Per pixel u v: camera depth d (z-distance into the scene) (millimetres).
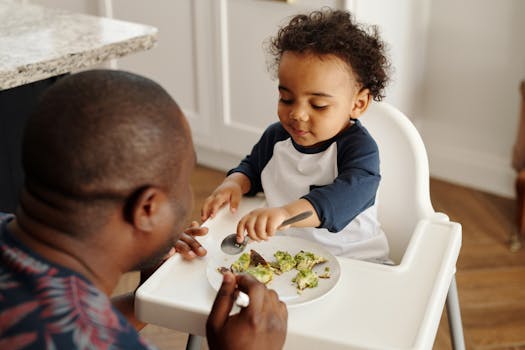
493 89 2797
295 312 1057
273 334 912
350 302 1084
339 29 1294
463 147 2941
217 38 2789
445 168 2994
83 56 1850
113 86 795
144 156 784
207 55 2852
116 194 789
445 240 1255
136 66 3047
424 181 1430
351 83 1300
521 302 2230
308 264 1169
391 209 1470
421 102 2986
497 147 2861
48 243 798
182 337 2051
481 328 2113
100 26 2061
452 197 2865
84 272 812
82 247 808
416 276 1150
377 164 1330
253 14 2676
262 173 1459
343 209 1263
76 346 713
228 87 2867
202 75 2902
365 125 1467
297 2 2568
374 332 1019
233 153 2988
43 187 787
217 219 1359
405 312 1063
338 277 1126
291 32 1311
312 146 1378
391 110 1446
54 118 776
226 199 1396
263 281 1124
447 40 2830
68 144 766
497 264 2424
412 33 2785
